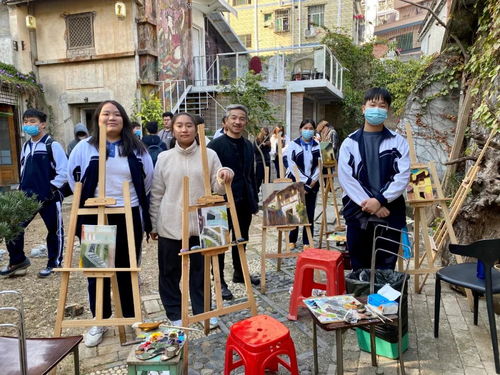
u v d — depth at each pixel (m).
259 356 1.97
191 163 2.78
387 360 2.49
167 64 10.14
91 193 2.67
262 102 9.02
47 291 3.75
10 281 4.00
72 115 10.23
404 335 2.53
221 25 13.45
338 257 2.98
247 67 11.24
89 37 9.66
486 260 2.34
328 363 2.50
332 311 2.15
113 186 2.69
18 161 9.45
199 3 11.82
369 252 3.19
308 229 3.80
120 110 2.68
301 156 4.89
